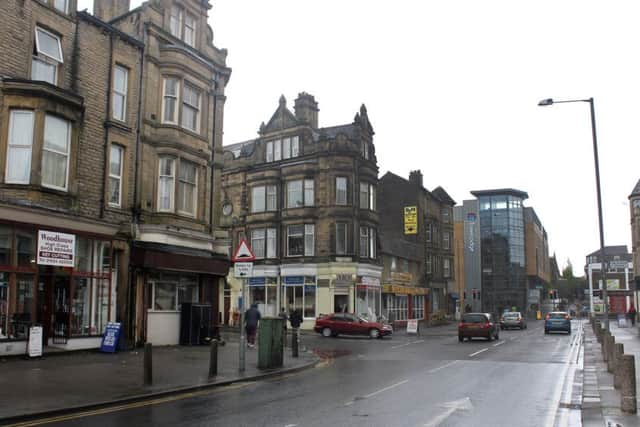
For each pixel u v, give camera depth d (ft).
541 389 42.70
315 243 141.69
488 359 67.41
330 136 152.35
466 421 30.68
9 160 56.24
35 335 54.90
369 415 32.17
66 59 63.00
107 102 67.87
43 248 56.34
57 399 34.94
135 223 69.67
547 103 79.77
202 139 80.94
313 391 41.57
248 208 151.02
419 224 193.67
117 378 44.11
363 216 145.59
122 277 67.72
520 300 280.51
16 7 57.36
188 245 76.38
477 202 290.15
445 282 214.07
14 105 56.13
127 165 70.18
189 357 61.05
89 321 63.52
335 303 138.31
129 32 74.74
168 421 30.35
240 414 32.40
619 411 33.17
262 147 157.89
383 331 112.98
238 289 150.41
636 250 189.06
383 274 160.56
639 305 186.60
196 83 80.33
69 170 60.85
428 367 58.65
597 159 78.48
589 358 66.44
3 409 31.53
